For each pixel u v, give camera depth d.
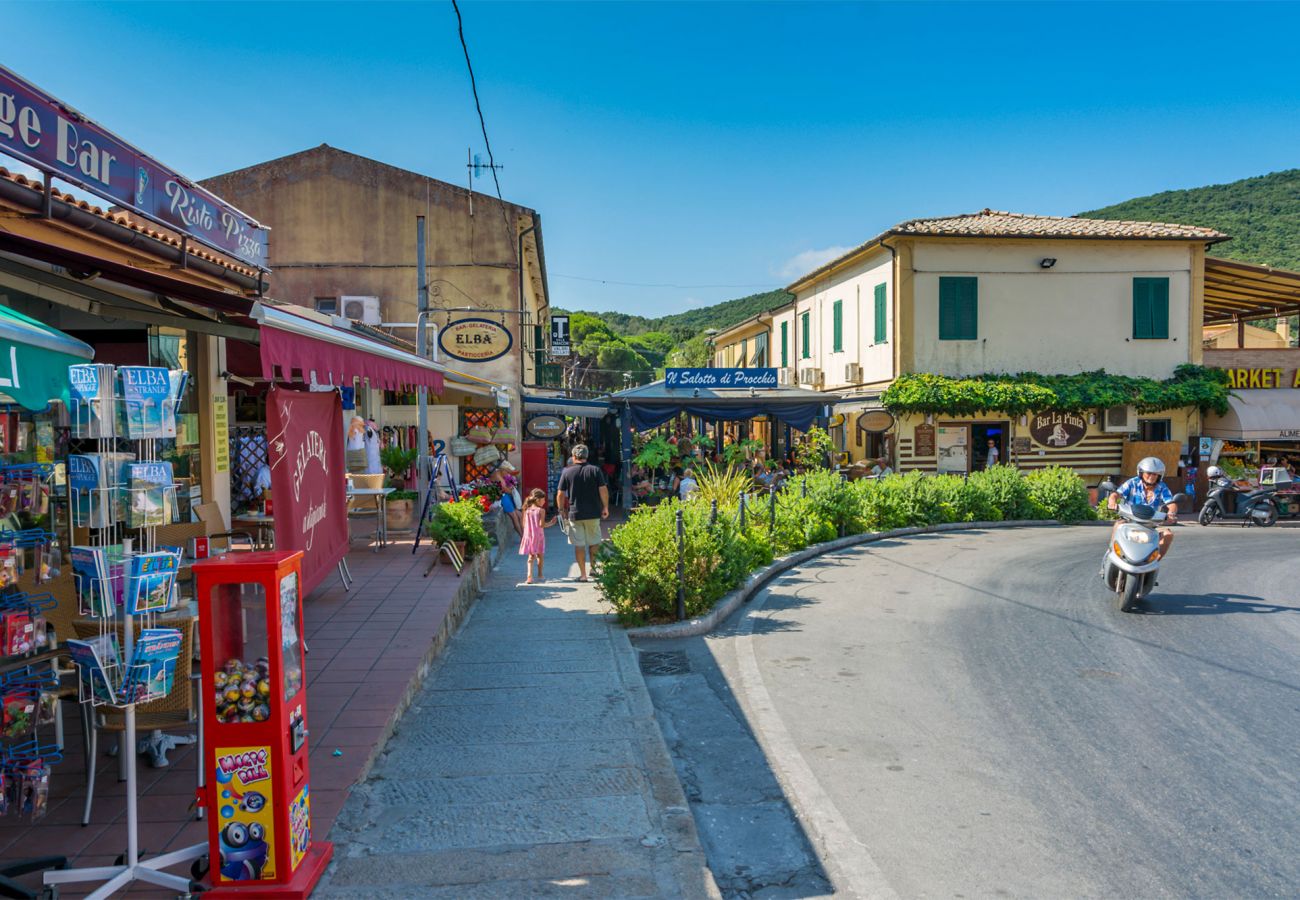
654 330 131.25
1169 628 9.08
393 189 21.25
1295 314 27.44
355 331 11.66
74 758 5.00
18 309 6.98
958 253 23.52
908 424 23.23
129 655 3.68
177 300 5.84
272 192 21.23
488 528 13.79
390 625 7.82
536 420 21.67
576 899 3.75
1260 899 3.85
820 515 16.05
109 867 3.68
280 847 3.61
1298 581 12.10
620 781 5.04
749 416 20.84
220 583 3.57
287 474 6.93
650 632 8.75
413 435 19.86
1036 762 5.48
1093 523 20.16
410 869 3.98
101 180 5.57
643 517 9.91
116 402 3.73
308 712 5.76
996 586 11.50
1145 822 4.63
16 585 4.36
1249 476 23.38
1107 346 24.05
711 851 4.38
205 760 4.15
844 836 4.52
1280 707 6.52
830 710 6.56
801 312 33.12
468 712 6.29
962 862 4.22
